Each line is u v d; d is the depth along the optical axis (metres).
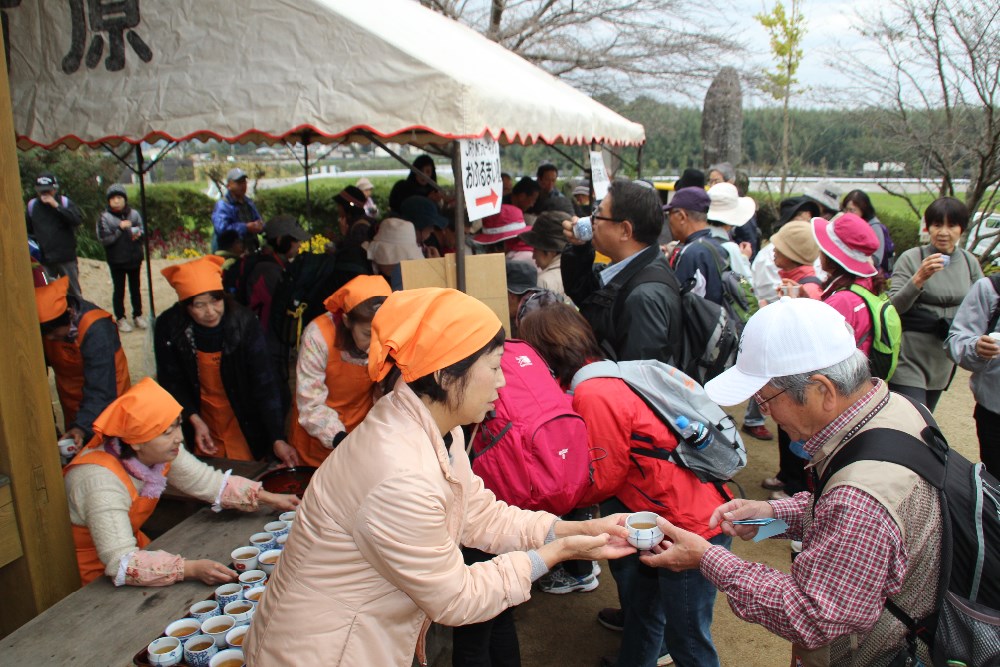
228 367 3.27
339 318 3.01
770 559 3.79
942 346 3.83
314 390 3.01
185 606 2.12
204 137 2.87
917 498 1.40
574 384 2.39
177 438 2.39
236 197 8.08
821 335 1.50
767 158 13.01
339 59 2.76
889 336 3.18
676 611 2.23
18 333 2.25
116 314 8.77
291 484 2.82
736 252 4.65
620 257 2.93
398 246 4.63
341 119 2.75
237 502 2.63
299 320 4.66
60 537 2.38
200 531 2.55
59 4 3.01
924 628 1.46
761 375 1.55
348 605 1.40
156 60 2.93
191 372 3.31
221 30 2.85
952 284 3.80
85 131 3.04
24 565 2.30
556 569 3.46
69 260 8.10
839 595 1.39
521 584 1.55
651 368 2.33
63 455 2.84
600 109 6.32
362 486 1.36
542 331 2.56
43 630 2.00
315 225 14.34
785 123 12.06
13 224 2.21
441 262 3.12
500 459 2.11
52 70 3.08
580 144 5.05
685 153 15.07
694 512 2.25
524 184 7.29
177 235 14.15
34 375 2.30
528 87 4.07
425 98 2.72
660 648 2.47
